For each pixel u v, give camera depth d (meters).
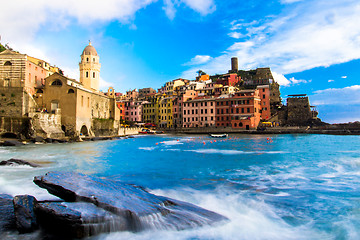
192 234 11.07
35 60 87.25
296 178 20.42
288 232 11.12
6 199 14.56
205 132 110.62
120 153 40.62
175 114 135.00
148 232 11.37
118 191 14.81
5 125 62.78
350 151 38.31
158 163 30.08
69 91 75.06
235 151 41.31
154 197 14.55
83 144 59.94
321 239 10.45
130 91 177.88
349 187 17.45
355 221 11.95
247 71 164.62
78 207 12.09
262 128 104.62
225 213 13.31
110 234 11.21
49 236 10.98
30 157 35.19
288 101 114.06
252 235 10.90
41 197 15.39
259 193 16.52
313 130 96.75
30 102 68.50
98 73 113.94
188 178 21.55
